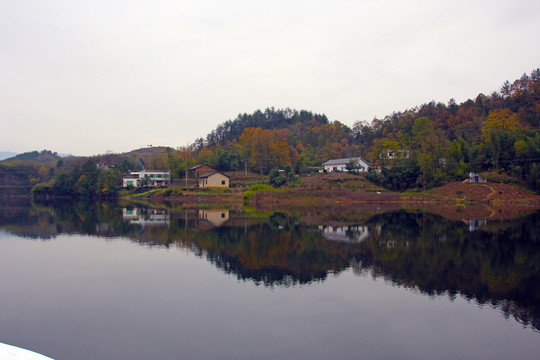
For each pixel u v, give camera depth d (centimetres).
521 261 2402
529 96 11581
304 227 3959
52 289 1870
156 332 1374
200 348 1250
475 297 1745
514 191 7044
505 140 7762
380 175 8844
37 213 5706
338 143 14700
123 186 11519
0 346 793
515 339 1324
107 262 2414
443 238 3225
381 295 1773
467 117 12588
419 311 1576
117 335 1352
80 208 6769
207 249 2806
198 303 1666
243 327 1413
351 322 1462
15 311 1588
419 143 9431
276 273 2148
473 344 1286
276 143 11388
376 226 4016
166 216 5159
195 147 19938
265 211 5922
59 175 11256
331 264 2350
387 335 1352
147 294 1786
